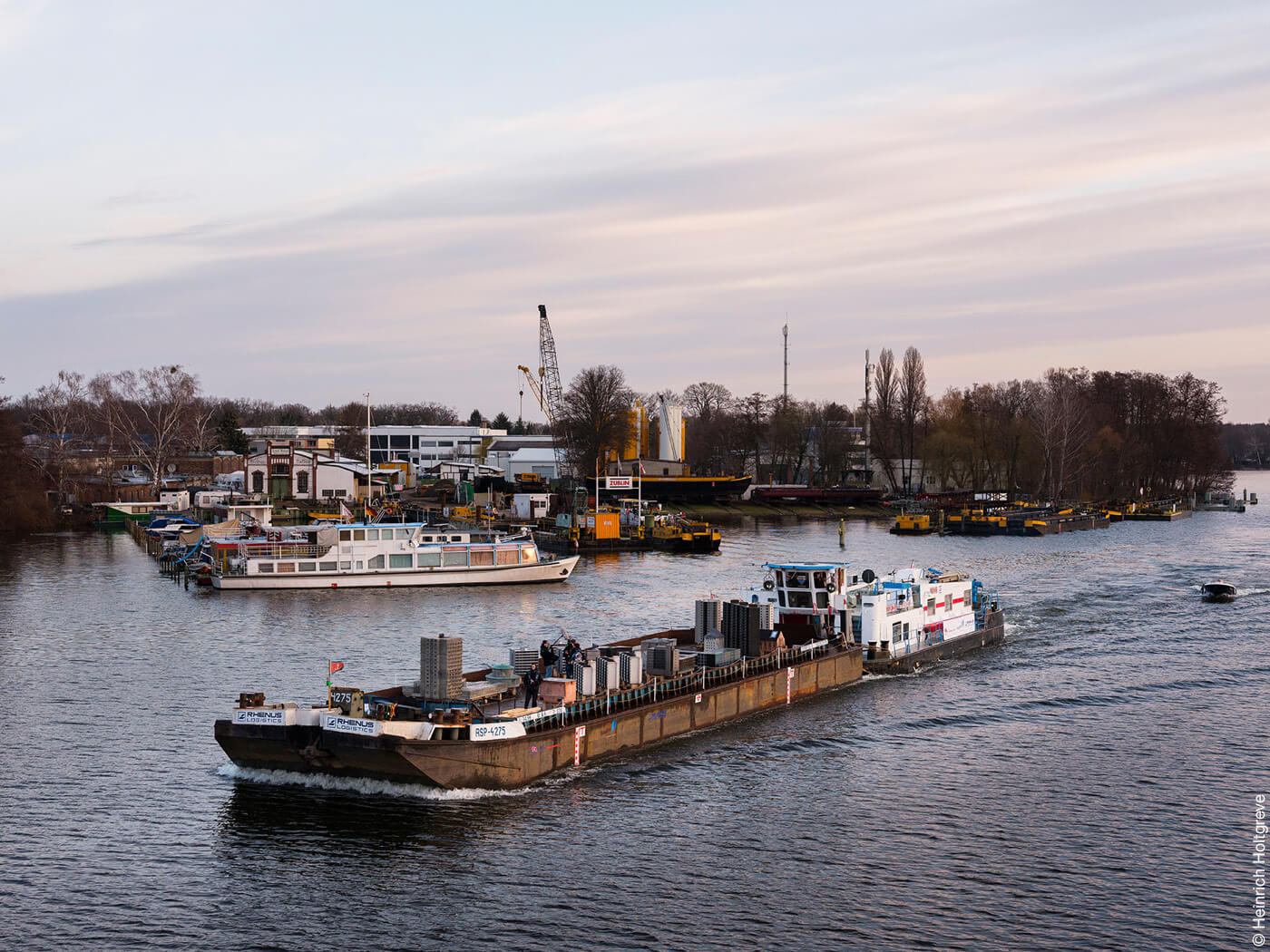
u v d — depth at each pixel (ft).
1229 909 144.56
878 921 140.56
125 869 153.28
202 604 381.81
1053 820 173.27
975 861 157.99
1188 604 379.14
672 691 210.38
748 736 212.43
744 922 139.85
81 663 281.13
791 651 242.99
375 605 382.83
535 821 168.25
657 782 185.68
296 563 422.00
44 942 134.41
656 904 144.15
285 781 181.78
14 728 219.00
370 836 161.89
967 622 304.71
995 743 211.61
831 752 205.05
